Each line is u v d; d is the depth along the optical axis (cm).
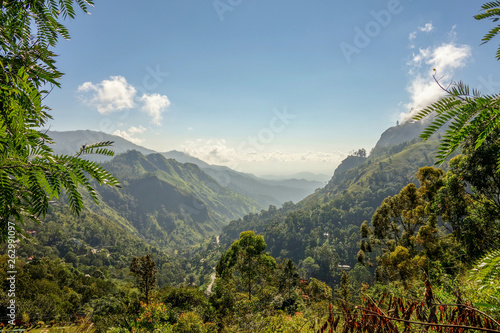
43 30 163
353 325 157
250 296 1789
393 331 142
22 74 113
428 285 147
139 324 1030
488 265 90
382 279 1198
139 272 1401
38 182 114
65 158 113
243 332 671
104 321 1117
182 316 1044
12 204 121
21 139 109
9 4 154
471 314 138
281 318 480
